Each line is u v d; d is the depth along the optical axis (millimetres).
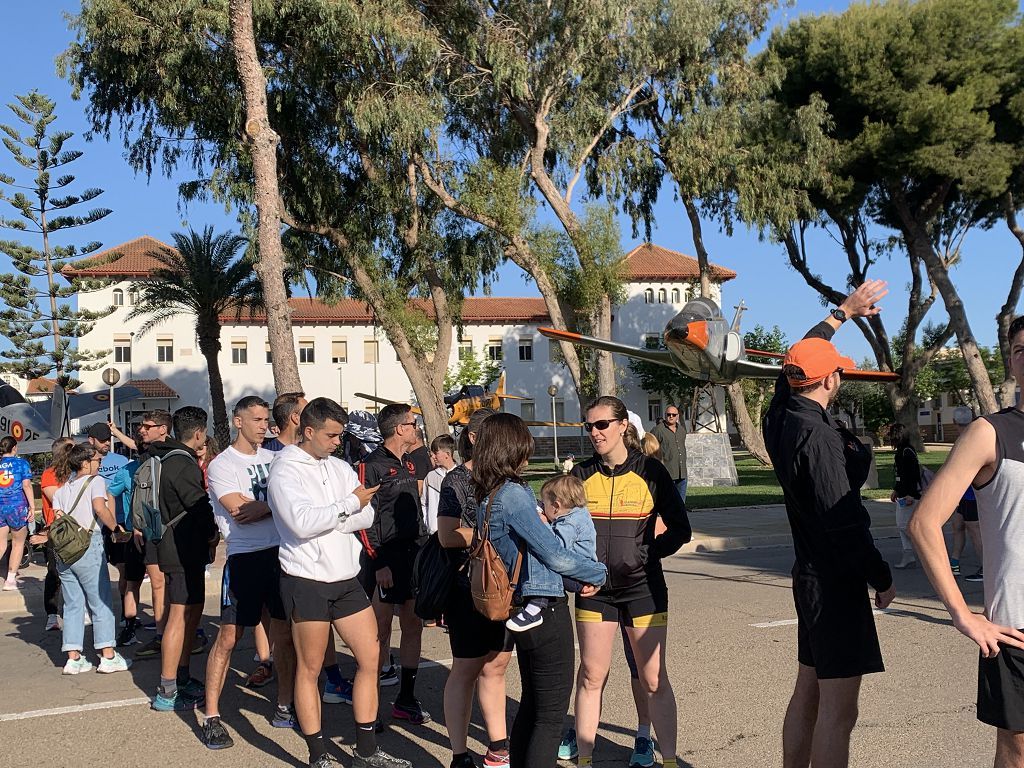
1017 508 2877
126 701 6141
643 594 4500
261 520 5359
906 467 10875
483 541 3957
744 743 4984
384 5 21719
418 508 5871
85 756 5035
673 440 15008
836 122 30547
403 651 5617
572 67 23250
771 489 23609
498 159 27469
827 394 3785
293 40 23562
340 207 26672
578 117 23969
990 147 28969
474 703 6047
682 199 27422
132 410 51688
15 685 6676
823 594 3570
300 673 4641
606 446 4637
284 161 26109
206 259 34469
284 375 17156
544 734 3891
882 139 28625
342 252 27234
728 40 25531
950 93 29250
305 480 4668
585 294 25438
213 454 8531
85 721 5691
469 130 27734
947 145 28328
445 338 28891
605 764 4777
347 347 56906
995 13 28781
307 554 4598
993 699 2902
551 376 59719
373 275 27266
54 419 17672
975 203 35781
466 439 4785
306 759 4965
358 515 4664
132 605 8133
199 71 22234
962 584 9875
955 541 10586
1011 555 2893
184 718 5734
